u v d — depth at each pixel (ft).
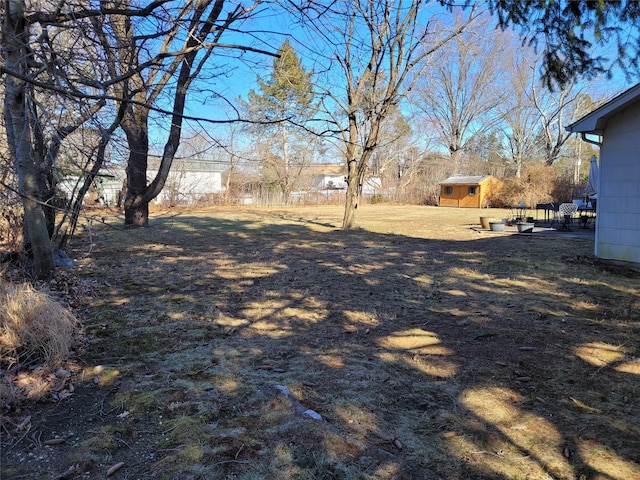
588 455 6.89
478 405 8.52
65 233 24.68
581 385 9.41
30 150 15.53
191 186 92.94
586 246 32.58
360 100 44.93
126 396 8.75
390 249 31.81
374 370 10.17
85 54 11.50
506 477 6.34
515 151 127.75
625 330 13.05
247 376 9.75
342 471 6.40
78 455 6.79
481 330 13.15
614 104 21.49
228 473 6.34
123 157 17.75
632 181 22.40
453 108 125.49
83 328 12.78
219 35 12.75
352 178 46.78
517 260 26.08
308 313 15.06
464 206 102.42
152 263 25.38
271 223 55.16
